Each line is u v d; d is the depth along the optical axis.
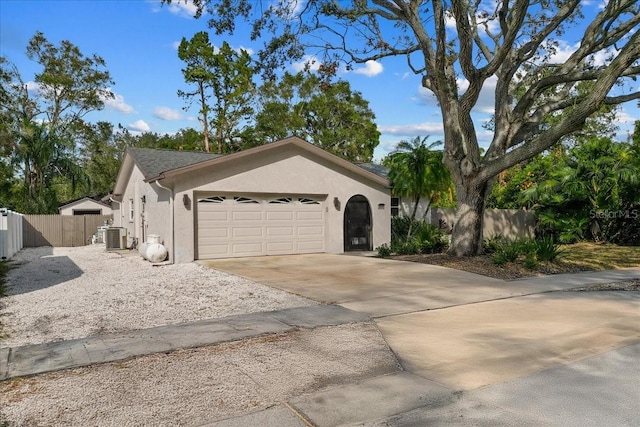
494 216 21.66
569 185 20.80
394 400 4.26
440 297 9.09
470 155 14.10
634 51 10.90
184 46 41.25
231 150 42.94
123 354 5.54
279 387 4.58
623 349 5.75
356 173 18.05
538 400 4.23
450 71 14.66
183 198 14.59
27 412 4.00
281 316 7.48
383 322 7.20
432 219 21.48
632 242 20.48
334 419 3.88
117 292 9.83
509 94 15.81
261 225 16.16
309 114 42.41
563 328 6.79
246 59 42.69
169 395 4.37
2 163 32.31
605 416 3.88
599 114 30.05
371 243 18.45
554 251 13.54
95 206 32.69
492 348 5.86
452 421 3.82
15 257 17.81
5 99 35.22
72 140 36.94
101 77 39.25
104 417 3.91
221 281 11.15
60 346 5.85
